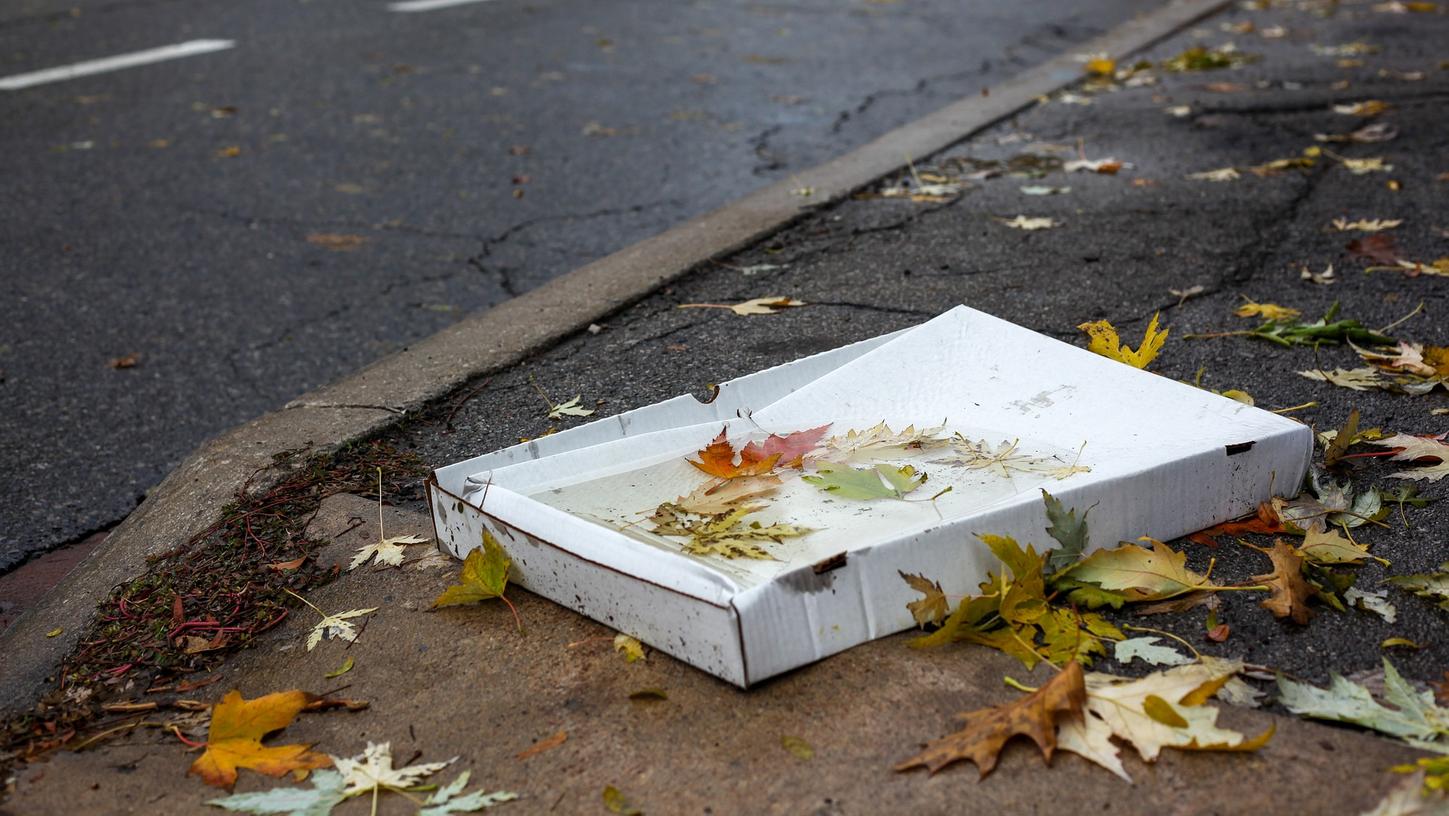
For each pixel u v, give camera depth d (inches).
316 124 223.1
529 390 110.2
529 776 60.4
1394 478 85.6
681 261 142.9
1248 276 130.9
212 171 196.1
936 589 67.9
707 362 114.5
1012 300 126.9
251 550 84.0
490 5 345.1
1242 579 73.2
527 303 132.0
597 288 135.1
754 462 80.9
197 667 72.6
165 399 121.3
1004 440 80.6
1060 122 208.4
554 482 79.2
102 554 86.7
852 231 154.2
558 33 306.2
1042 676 64.4
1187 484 75.6
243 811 59.5
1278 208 153.9
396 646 72.1
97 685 71.5
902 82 253.6
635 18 327.3
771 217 159.2
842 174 179.2
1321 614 70.3
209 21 319.9
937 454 79.7
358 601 77.1
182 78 258.5
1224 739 58.0
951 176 177.9
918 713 62.2
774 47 290.2
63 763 64.4
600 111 231.3
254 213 176.1
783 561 67.7
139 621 77.1
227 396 121.7
